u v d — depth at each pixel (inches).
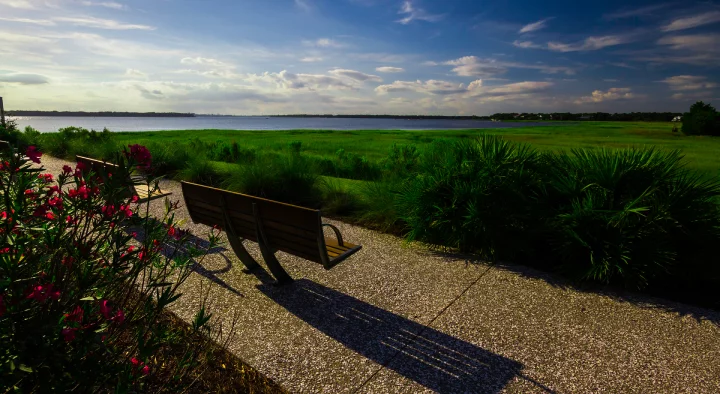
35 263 65.3
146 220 83.0
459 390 96.6
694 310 136.7
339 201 270.4
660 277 157.4
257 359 106.3
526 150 207.2
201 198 159.3
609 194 172.2
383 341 116.3
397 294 146.1
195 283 149.7
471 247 192.9
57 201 73.9
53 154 532.7
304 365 104.7
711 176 175.8
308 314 130.6
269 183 299.3
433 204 194.5
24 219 70.1
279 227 135.8
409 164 316.5
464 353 111.1
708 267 153.1
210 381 95.8
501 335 120.2
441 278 160.7
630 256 153.1
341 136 1579.7
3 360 56.7
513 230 183.2
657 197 163.2
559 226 170.4
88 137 612.4
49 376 60.4
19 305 58.5
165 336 87.3
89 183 75.5
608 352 112.5
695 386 99.0
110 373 66.2
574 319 130.1
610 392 96.7
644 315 133.3
